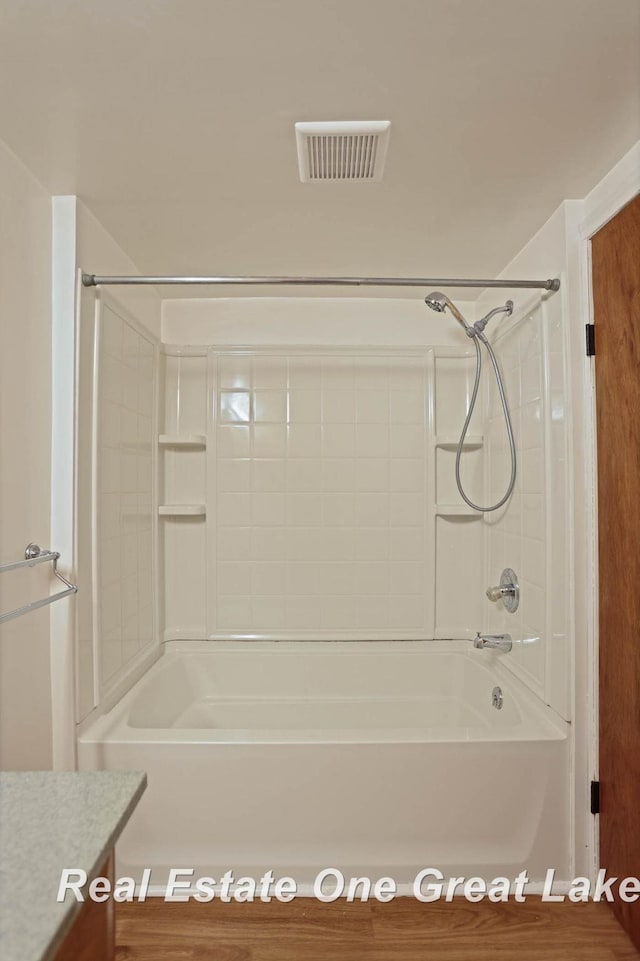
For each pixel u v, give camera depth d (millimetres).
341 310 2715
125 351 2145
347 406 2697
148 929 1600
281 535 2680
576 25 1104
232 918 1643
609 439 1641
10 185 1505
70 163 1567
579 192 1729
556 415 1841
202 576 2688
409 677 2576
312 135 1421
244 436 2680
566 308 1772
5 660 1486
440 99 1313
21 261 1560
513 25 1103
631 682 1542
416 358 2711
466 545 2723
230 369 2684
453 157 1541
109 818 699
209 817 1730
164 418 2670
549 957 1507
